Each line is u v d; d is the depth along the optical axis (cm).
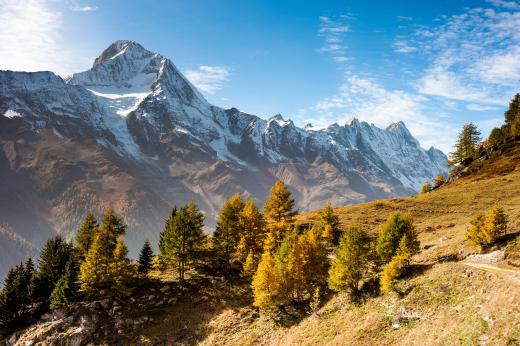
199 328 4919
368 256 5025
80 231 6775
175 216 6456
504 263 3894
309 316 4519
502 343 2600
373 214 8225
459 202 8131
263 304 4725
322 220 6906
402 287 4116
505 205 7150
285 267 4862
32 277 5838
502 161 10544
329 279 4628
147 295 5600
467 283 3622
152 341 4809
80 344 4844
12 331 5353
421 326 3347
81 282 5528
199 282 5881
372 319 3788
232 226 6259
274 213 6488
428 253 4988
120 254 5603
